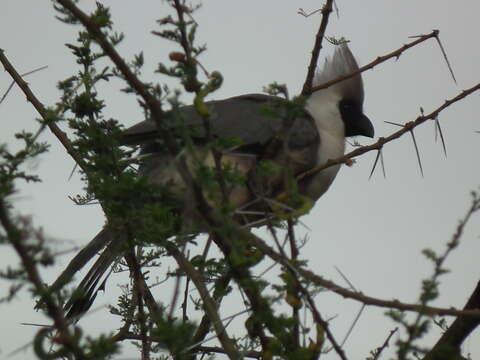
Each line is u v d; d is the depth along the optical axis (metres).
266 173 6.83
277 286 6.62
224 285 7.71
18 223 5.24
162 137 6.50
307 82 8.79
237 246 6.56
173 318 6.07
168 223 7.42
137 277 8.18
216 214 6.45
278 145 8.22
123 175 7.56
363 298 6.33
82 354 5.72
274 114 6.58
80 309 9.91
